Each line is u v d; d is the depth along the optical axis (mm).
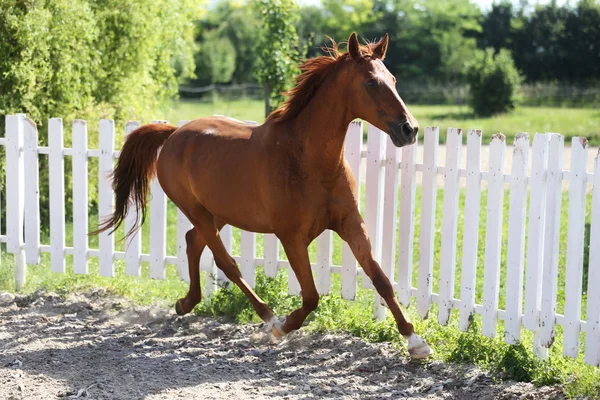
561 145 4723
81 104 9398
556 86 35719
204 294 6652
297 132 4918
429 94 36812
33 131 6883
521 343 4984
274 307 6266
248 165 5121
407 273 5738
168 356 5297
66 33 8656
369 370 5051
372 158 5805
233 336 5789
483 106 29000
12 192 6977
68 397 4488
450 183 5359
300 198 4879
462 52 42812
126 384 4730
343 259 6023
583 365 4836
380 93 4551
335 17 49625
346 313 5996
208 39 42750
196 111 30953
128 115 10266
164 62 11594
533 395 4445
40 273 7441
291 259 5066
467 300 5355
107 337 5754
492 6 43188
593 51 38156
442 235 5461
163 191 6496
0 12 8078
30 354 5297
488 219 5172
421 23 45312
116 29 9961
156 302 6602
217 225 5941
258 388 4691
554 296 4859
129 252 6754
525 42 40406
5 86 8555
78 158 6773
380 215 5855
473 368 4949
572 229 4703
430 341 5441
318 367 5121
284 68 9859
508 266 5102
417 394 4621
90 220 9641
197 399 4488
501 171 5074
